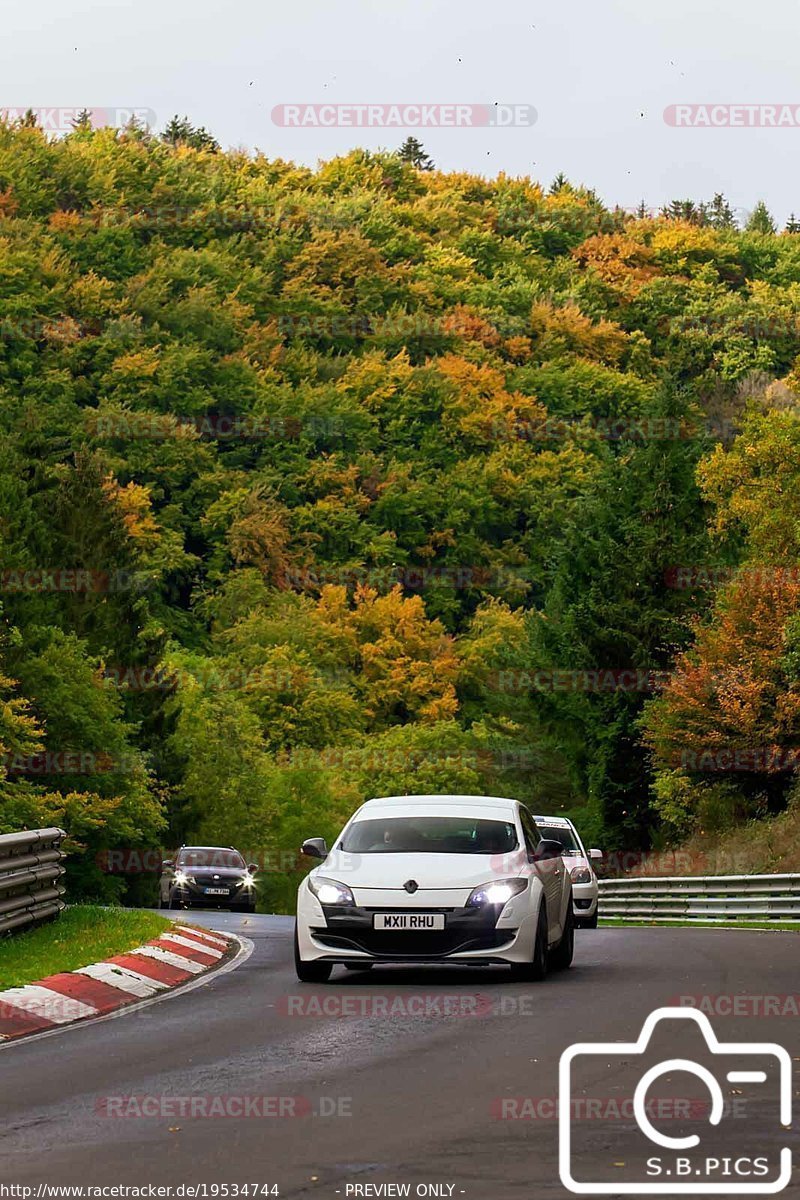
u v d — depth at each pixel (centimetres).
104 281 18462
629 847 7869
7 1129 1041
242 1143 987
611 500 8600
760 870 5616
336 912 1948
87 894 7794
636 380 18162
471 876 1961
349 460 17838
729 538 8038
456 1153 952
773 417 6856
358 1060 1329
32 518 9169
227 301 19125
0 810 6712
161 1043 1447
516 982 1966
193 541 17362
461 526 17350
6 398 16562
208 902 5347
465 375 18112
